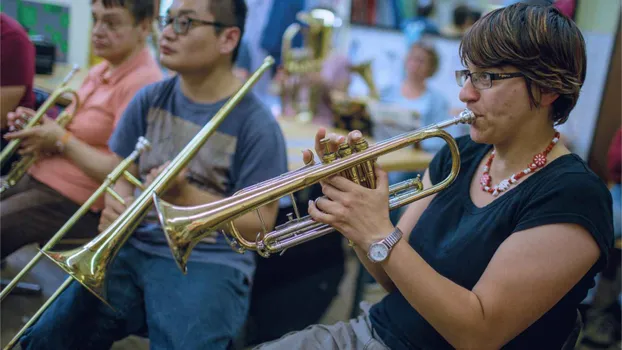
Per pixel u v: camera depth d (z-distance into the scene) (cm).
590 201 98
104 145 194
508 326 96
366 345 120
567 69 101
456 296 96
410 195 108
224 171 154
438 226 118
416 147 259
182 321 135
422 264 97
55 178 196
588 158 292
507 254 98
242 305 150
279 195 100
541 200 100
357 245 108
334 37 368
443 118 327
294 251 226
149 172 163
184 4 150
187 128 161
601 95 284
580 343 233
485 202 113
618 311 237
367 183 101
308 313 221
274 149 153
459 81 110
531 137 107
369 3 360
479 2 342
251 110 156
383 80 355
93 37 189
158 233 159
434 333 111
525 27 98
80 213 147
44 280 245
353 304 229
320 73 321
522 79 100
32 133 176
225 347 136
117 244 128
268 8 360
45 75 274
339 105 302
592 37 284
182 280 146
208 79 159
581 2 280
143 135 169
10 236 188
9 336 200
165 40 154
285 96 320
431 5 356
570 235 96
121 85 191
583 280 103
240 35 160
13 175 183
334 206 98
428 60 323
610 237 99
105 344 152
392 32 353
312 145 243
